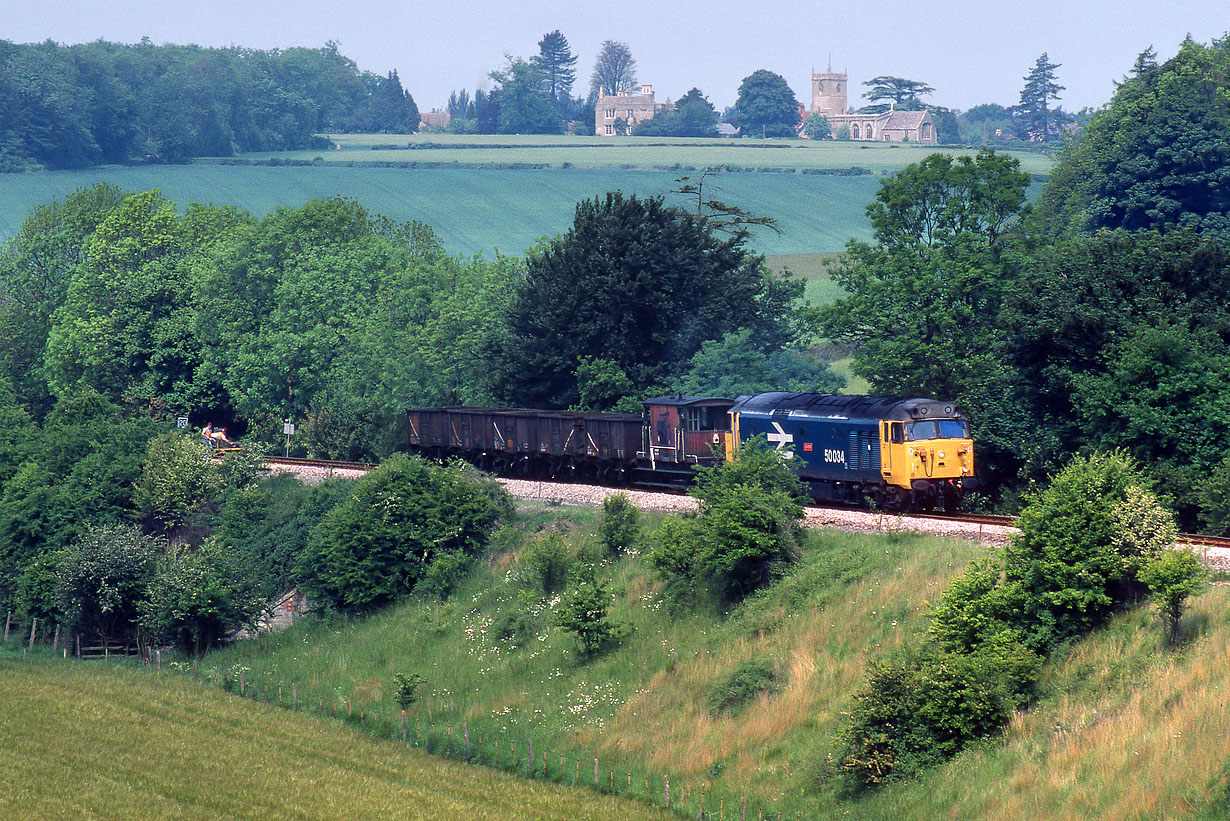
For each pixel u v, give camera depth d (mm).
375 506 188375
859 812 103125
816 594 136750
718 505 149125
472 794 119000
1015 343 177625
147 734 139500
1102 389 159750
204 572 187750
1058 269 181000
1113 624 109625
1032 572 114188
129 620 196000
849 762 107062
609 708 136375
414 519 187375
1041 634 111000
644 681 139000
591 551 168625
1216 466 146375
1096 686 103562
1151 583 103250
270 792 118438
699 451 186500
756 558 144250
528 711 141125
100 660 187875
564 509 189125
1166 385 153750
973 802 97125
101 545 193500
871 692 110625
